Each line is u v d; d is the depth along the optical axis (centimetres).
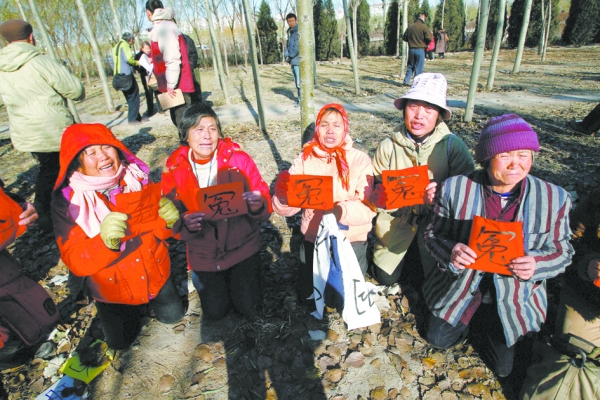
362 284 228
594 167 448
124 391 215
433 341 228
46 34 752
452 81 1137
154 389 216
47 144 357
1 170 590
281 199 242
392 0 2502
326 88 1123
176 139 687
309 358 230
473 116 687
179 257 340
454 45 2666
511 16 2375
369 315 228
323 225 230
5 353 229
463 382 212
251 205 237
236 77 1596
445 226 209
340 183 243
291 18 902
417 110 228
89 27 912
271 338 246
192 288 299
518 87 974
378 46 2844
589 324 193
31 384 223
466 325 218
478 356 226
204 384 217
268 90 1172
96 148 198
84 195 202
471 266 184
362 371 220
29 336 222
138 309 262
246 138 663
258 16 2373
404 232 260
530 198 183
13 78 339
